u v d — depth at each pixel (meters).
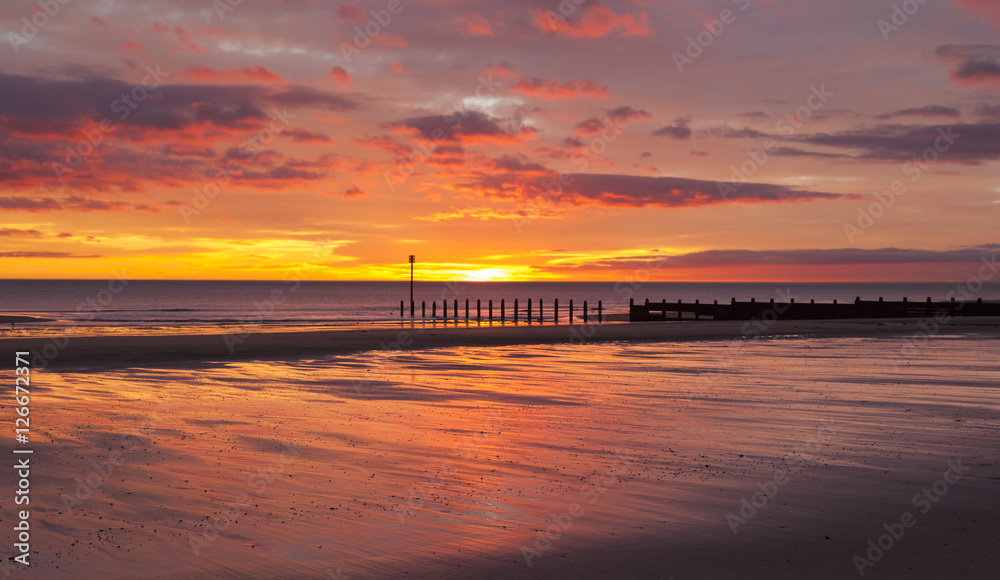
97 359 19.20
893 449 8.73
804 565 4.91
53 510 6.11
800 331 31.70
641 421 10.66
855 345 24.81
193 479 7.19
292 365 18.64
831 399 12.80
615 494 6.73
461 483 7.12
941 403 12.32
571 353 22.33
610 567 4.89
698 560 5.02
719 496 6.64
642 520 5.93
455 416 11.07
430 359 20.39
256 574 4.78
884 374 16.53
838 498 6.57
